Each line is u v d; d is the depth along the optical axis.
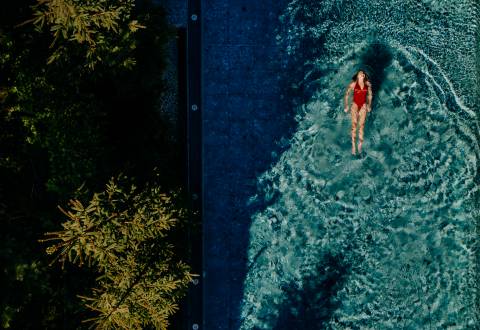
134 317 8.90
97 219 8.59
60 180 9.20
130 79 10.63
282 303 12.93
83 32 8.46
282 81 12.92
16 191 9.41
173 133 12.67
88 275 9.92
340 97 12.94
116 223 8.57
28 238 9.05
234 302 12.91
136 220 8.73
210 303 12.90
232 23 12.85
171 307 9.33
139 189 10.44
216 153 12.87
